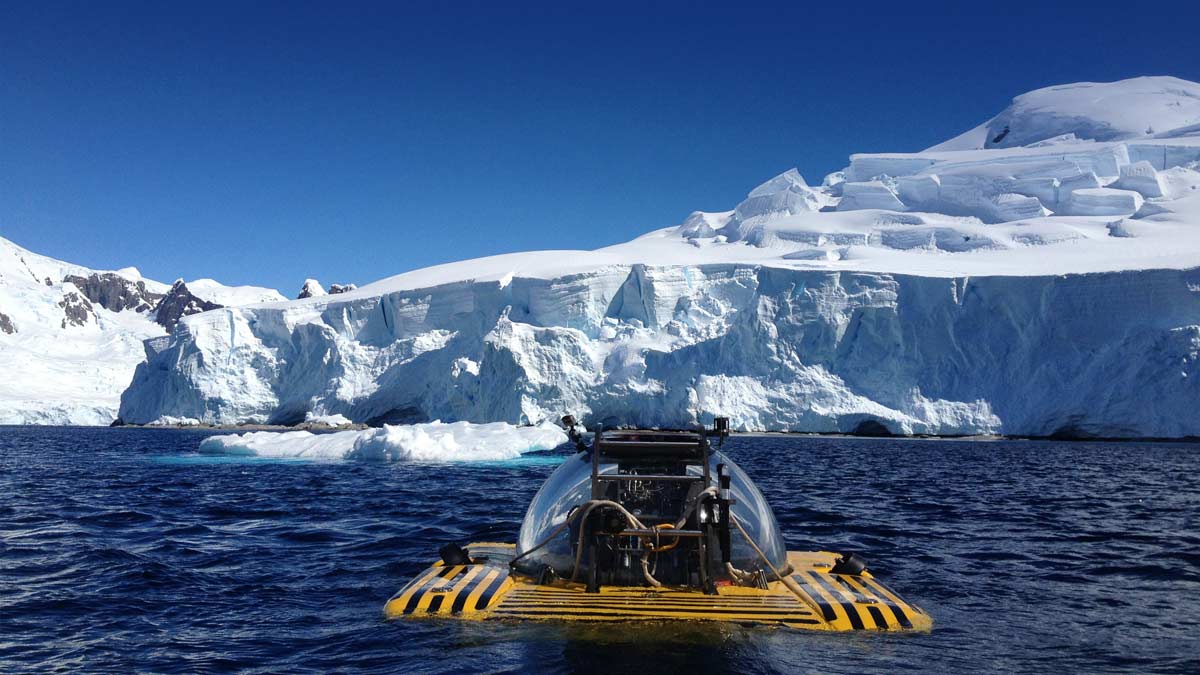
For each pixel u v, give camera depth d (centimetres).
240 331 8231
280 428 7619
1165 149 9519
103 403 12031
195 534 1325
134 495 1997
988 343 6006
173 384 8200
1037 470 2983
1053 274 5925
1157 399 5300
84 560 1075
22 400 12138
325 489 2094
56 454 4038
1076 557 1116
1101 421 5416
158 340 9019
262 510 1659
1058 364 5725
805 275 6438
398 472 2667
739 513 749
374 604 802
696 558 704
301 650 639
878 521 1517
